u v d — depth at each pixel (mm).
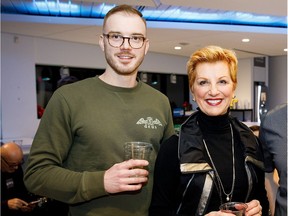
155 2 3107
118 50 1309
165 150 1242
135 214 1313
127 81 1390
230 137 1282
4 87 4562
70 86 1356
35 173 1230
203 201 1144
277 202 1307
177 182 1191
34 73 4871
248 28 4457
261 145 1357
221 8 3383
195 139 1215
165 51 6266
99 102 1337
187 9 3850
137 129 1353
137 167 1150
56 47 5078
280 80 7766
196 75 1239
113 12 1325
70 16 4000
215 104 1225
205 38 4941
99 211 1282
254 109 7551
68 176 1206
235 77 1241
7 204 2521
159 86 7012
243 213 1070
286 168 1262
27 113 4812
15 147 2746
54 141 1259
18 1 3484
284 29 4613
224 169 1203
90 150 1284
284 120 1297
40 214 2646
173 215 1170
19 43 4672
